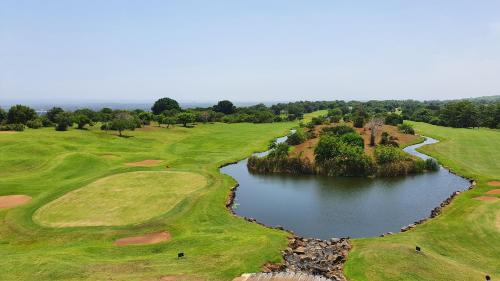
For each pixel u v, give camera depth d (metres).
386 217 38.12
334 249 29.45
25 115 103.06
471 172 54.25
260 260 26.05
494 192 42.78
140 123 115.12
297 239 31.67
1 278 22.53
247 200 44.41
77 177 51.69
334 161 56.84
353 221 37.16
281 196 45.94
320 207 41.50
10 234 32.41
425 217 37.81
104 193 43.44
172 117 131.88
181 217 35.94
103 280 22.50
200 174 52.59
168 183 47.78
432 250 28.12
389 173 55.16
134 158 64.50
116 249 28.28
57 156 60.28
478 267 25.47
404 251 26.58
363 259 26.36
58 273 23.14
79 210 37.94
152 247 28.80
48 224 34.41
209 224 34.72
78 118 101.94
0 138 73.94
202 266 24.72
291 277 23.78
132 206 39.06
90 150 70.75
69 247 29.38
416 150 74.56
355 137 66.56
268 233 32.31
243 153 74.12
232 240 29.91
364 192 47.09
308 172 57.78
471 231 31.19
